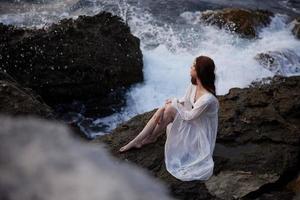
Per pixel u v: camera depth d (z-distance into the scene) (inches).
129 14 383.6
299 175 187.5
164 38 343.3
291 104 227.3
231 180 172.1
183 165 172.2
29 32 265.3
